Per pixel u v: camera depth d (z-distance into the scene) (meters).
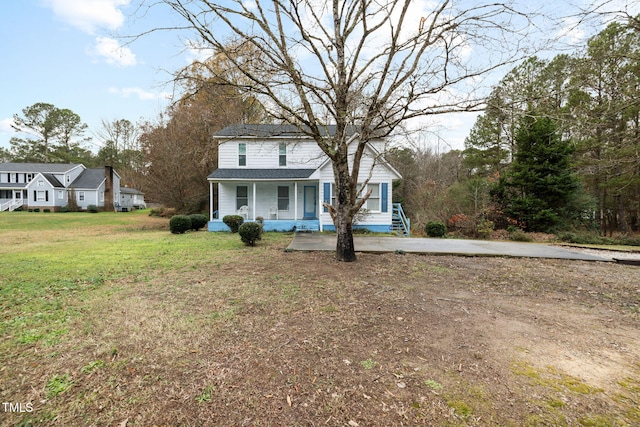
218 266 6.41
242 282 5.12
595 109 7.35
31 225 17.80
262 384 2.23
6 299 4.29
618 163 12.16
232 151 15.59
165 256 7.63
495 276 5.74
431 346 2.81
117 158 42.12
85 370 2.44
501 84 5.65
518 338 3.00
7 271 5.98
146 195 21.06
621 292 4.74
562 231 15.40
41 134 45.12
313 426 1.82
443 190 20.11
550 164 15.83
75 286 4.95
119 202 37.91
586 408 1.96
